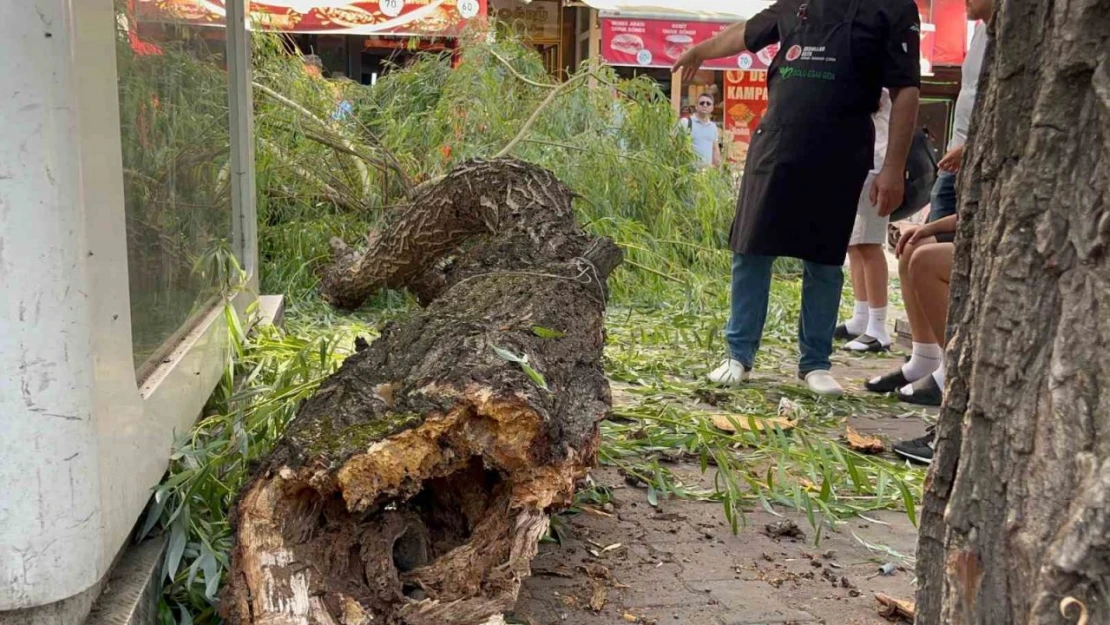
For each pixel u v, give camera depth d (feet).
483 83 25.55
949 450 5.05
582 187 25.07
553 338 7.59
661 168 26.81
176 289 9.16
